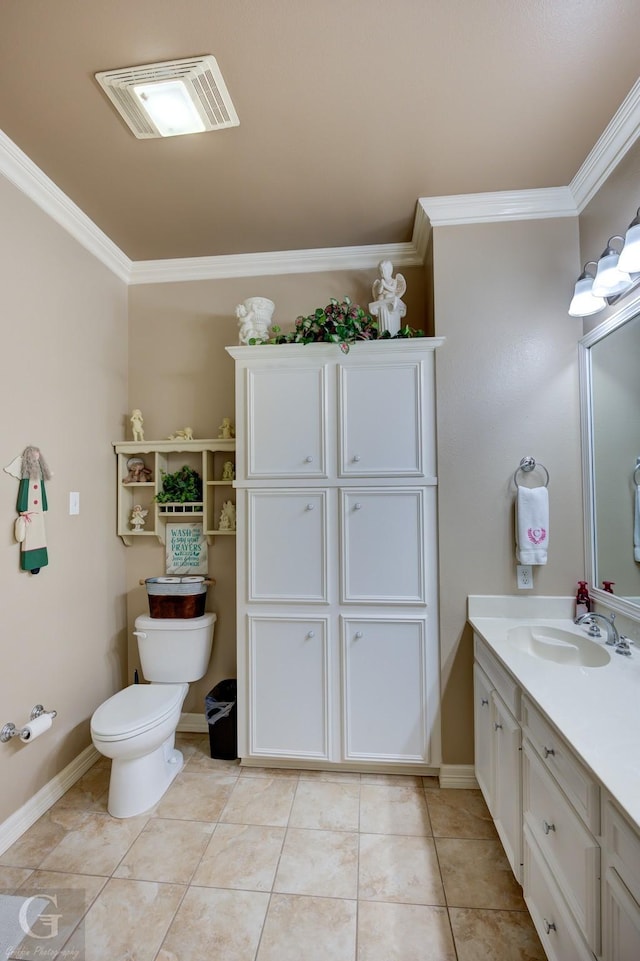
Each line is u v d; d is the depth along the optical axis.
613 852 0.86
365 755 1.98
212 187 1.91
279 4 1.17
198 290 2.53
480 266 2.01
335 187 1.92
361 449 2.01
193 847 1.61
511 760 1.40
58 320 1.98
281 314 2.48
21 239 1.76
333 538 2.03
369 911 1.37
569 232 1.97
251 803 1.85
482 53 1.32
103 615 2.29
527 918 1.35
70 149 1.67
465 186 1.92
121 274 2.49
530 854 1.25
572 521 1.93
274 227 2.21
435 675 1.97
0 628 1.64
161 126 1.56
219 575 2.46
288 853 1.58
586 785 0.94
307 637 2.03
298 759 2.02
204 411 2.53
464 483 1.98
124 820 1.76
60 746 1.94
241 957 1.24
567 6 1.19
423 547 1.98
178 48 1.29
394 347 2.00
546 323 1.98
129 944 1.27
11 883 1.47
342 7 1.19
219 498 2.48
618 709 1.13
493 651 1.58
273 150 1.69
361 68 1.36
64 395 2.02
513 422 1.97
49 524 1.91
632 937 0.79
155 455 2.43
